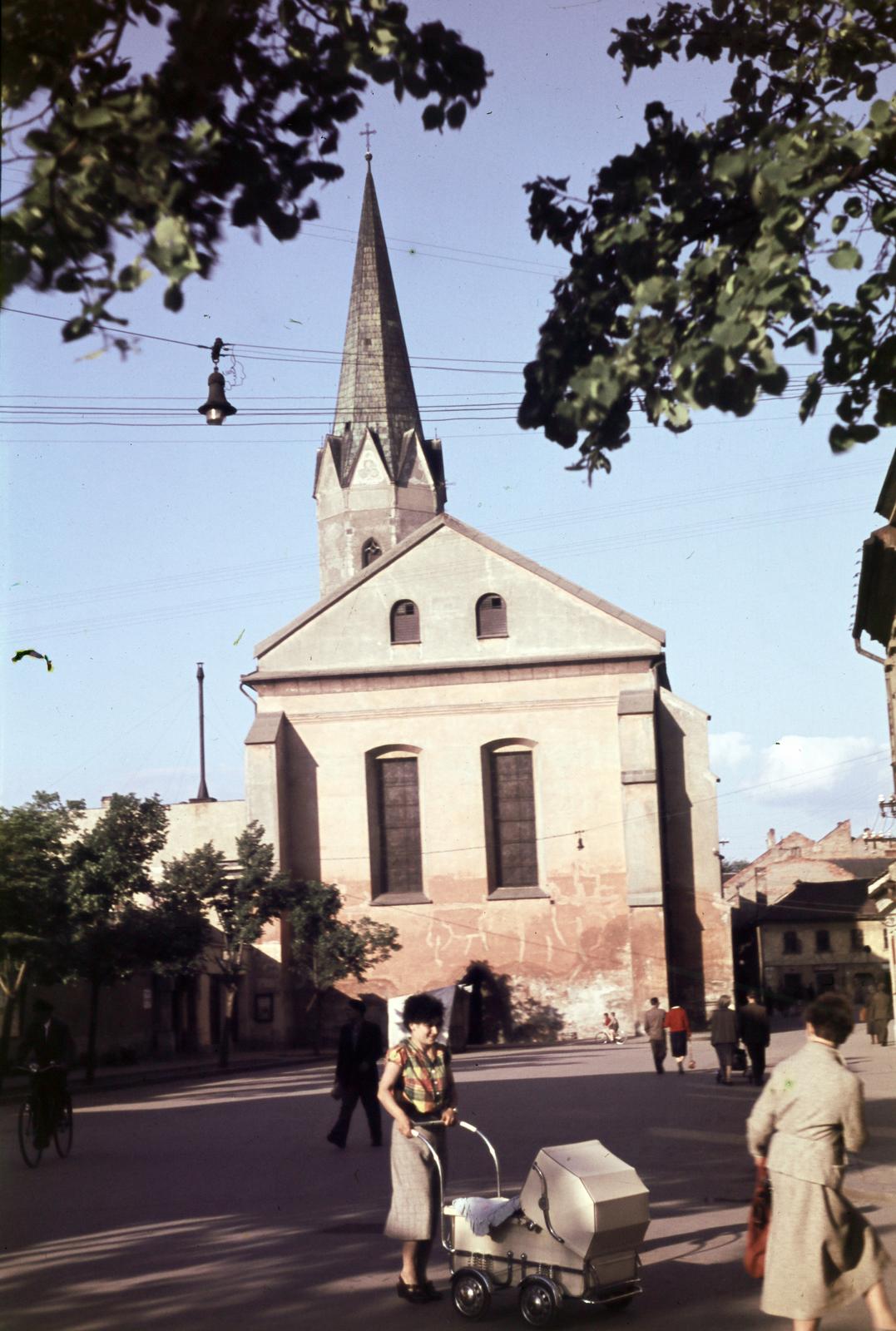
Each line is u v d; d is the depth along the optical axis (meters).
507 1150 15.59
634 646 51.25
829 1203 6.34
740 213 6.29
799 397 6.30
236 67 5.87
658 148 6.43
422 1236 8.22
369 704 52.03
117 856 35.16
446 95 6.12
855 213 6.38
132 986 45.16
